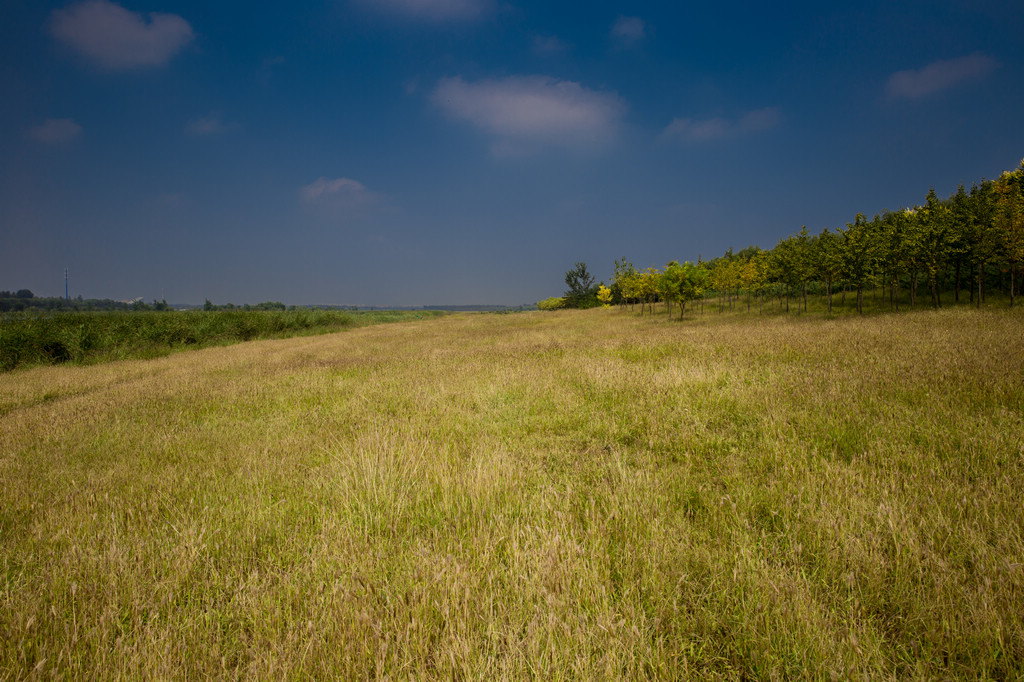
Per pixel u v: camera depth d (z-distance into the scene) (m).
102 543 3.04
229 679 1.94
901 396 5.43
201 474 4.43
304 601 2.33
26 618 2.16
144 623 2.33
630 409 6.25
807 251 29.61
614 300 66.50
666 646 1.99
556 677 1.73
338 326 41.47
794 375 7.04
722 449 4.57
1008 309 18.55
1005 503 2.76
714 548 2.71
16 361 17.52
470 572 2.41
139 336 23.31
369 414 6.78
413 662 1.90
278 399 8.06
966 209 23.19
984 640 1.80
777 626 1.97
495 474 3.76
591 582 2.27
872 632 1.93
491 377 9.24
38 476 4.54
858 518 2.71
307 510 3.56
